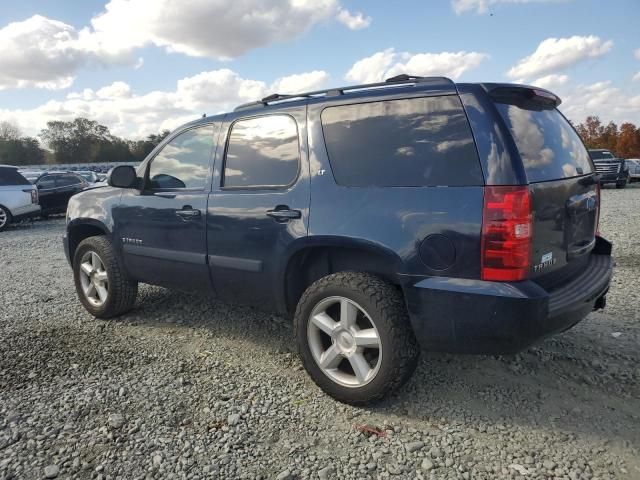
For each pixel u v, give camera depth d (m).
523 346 2.56
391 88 2.99
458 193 2.60
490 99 2.66
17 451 2.62
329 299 3.03
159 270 4.15
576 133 3.52
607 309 4.61
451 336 2.66
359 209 2.91
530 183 2.53
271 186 3.38
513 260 2.47
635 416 2.84
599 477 2.34
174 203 3.93
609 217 11.12
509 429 2.74
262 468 2.47
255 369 3.57
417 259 2.69
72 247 5.04
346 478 2.38
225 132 3.77
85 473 2.45
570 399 3.04
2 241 10.89
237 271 3.56
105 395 3.20
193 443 2.68
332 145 3.12
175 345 4.04
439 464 2.47
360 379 2.94
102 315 4.67
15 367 3.64
